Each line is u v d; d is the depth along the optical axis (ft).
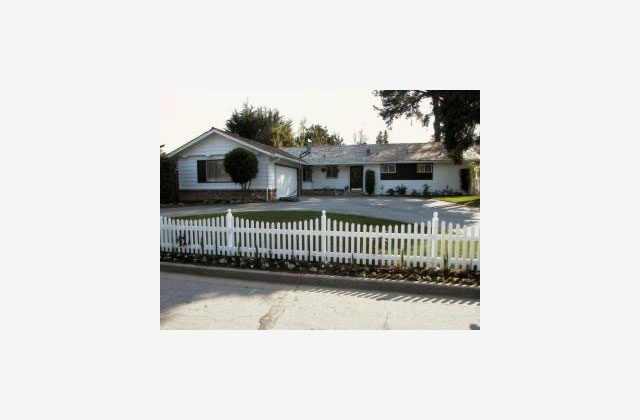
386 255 18.11
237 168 52.60
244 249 20.57
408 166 76.13
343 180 80.23
